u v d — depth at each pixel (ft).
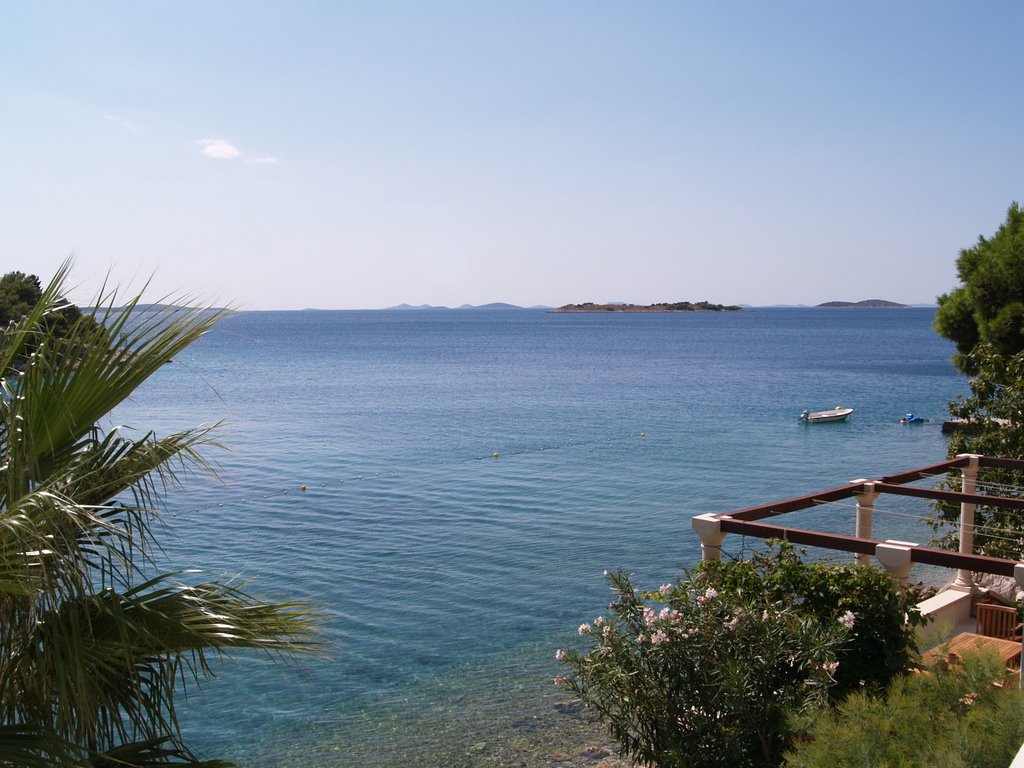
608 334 570.87
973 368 53.67
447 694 34.50
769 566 21.40
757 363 294.87
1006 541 39.14
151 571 51.13
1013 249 52.13
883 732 13.08
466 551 57.93
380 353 353.31
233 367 270.87
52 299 12.52
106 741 12.02
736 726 18.20
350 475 89.10
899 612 20.02
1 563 10.12
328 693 34.76
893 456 104.68
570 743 29.96
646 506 73.72
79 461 12.28
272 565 54.13
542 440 116.78
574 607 45.98
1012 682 20.74
